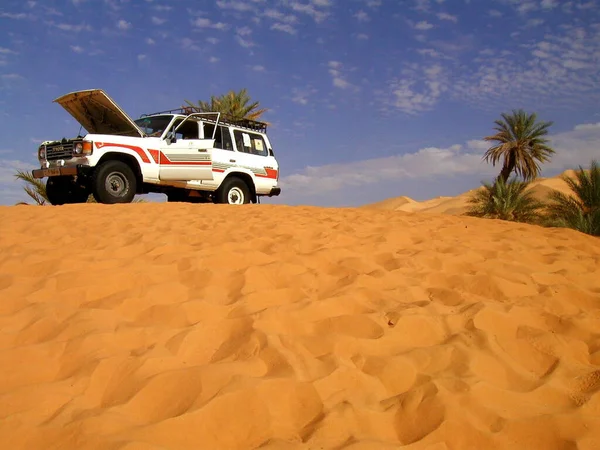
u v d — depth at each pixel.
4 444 1.93
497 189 19.02
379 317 3.31
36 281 3.72
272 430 2.18
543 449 2.22
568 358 3.08
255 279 3.98
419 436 2.21
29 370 2.53
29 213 7.14
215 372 2.46
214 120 10.98
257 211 8.40
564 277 4.87
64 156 9.24
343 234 6.04
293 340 2.92
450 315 3.48
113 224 6.25
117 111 9.52
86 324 2.96
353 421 2.23
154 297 3.51
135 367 2.52
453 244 5.85
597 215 13.78
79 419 2.06
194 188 10.42
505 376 2.81
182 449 2.01
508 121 24.61
